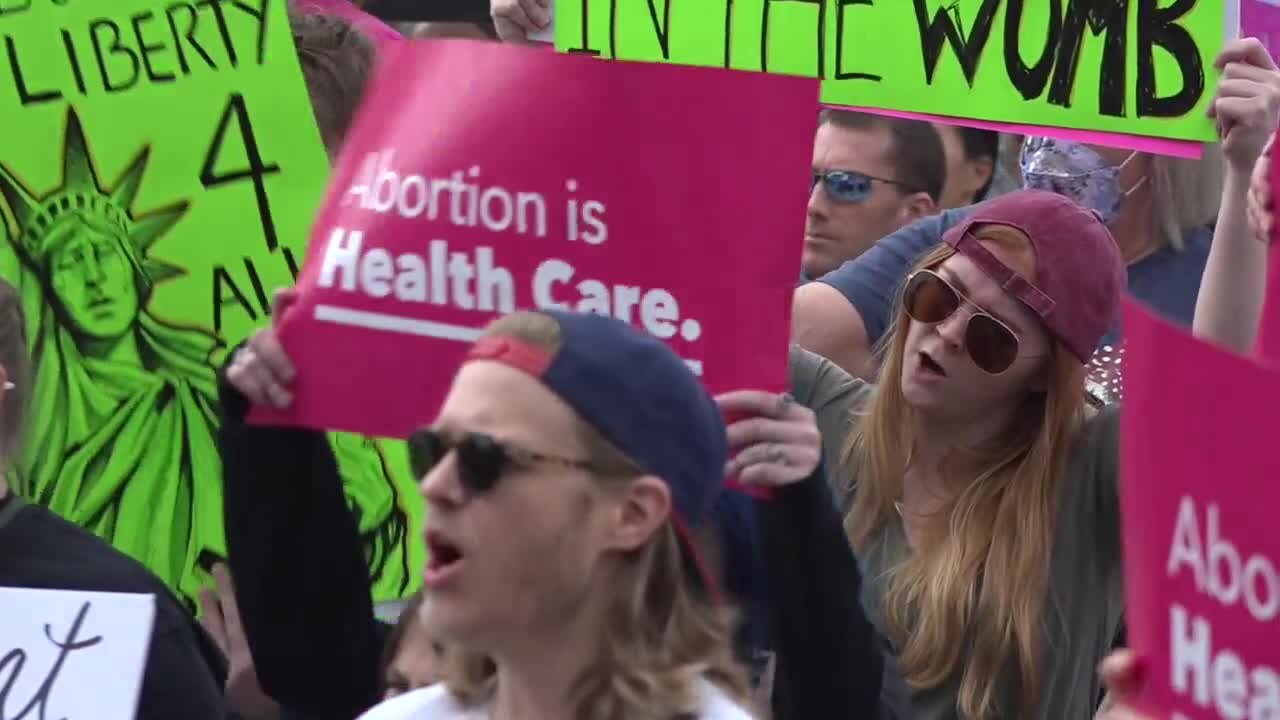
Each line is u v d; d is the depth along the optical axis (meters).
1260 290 13.85
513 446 8.02
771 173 10.38
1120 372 15.23
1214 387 6.65
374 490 13.92
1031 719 11.95
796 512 10.23
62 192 14.21
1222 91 13.81
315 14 14.83
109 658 10.83
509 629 8.09
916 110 14.99
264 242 14.21
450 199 10.56
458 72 10.73
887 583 12.61
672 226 10.44
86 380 14.12
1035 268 12.40
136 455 14.07
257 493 10.76
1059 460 12.39
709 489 8.52
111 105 14.21
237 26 14.20
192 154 14.21
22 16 14.19
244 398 10.66
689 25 15.34
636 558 8.21
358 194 10.73
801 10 15.10
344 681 10.99
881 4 14.98
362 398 10.45
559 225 10.50
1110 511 12.27
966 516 12.40
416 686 9.70
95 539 11.80
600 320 8.35
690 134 10.44
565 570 8.05
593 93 10.52
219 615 13.88
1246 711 6.65
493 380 8.15
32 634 10.87
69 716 10.73
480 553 8.02
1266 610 6.58
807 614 10.29
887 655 11.63
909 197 18.34
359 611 11.08
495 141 10.58
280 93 14.20
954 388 12.49
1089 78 14.59
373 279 10.52
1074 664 12.02
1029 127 14.78
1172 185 17.11
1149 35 14.41
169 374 14.13
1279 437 6.52
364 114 10.91
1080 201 17.16
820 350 16.28
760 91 10.37
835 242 18.45
